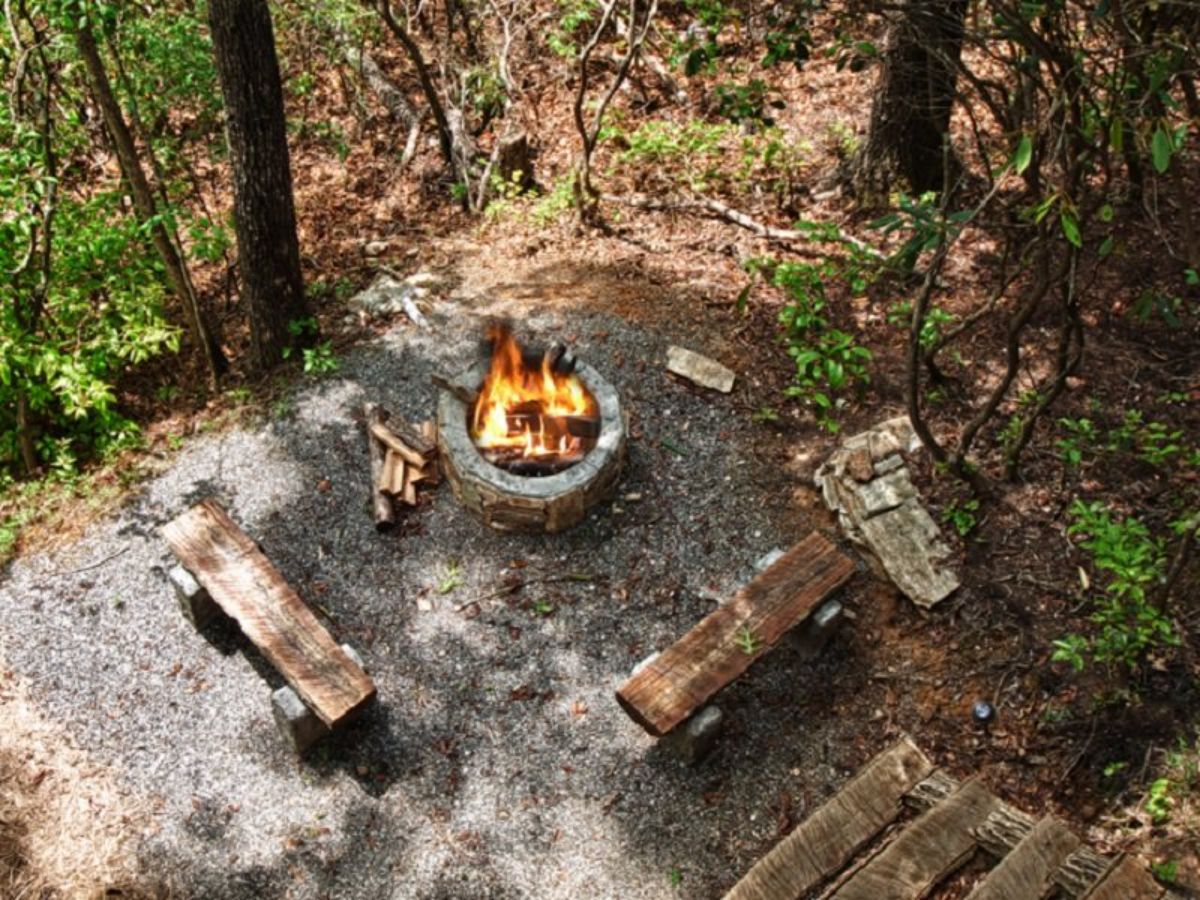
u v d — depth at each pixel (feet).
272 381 23.72
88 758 17.69
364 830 16.80
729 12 22.48
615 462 20.61
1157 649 17.42
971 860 15.21
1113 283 24.06
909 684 18.12
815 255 26.12
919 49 24.32
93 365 22.36
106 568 20.35
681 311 24.71
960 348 23.21
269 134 20.89
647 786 17.26
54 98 24.40
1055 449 20.85
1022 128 15.01
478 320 24.70
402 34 27.71
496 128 32.35
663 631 19.25
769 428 22.27
